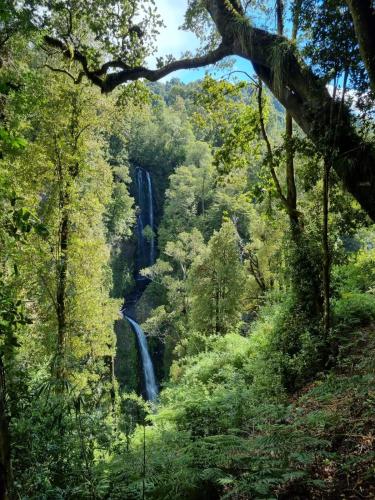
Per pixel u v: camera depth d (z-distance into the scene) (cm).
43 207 1441
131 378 4228
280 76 749
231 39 864
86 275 1598
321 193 1010
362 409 505
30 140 1470
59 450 438
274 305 1477
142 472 427
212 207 5522
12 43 905
